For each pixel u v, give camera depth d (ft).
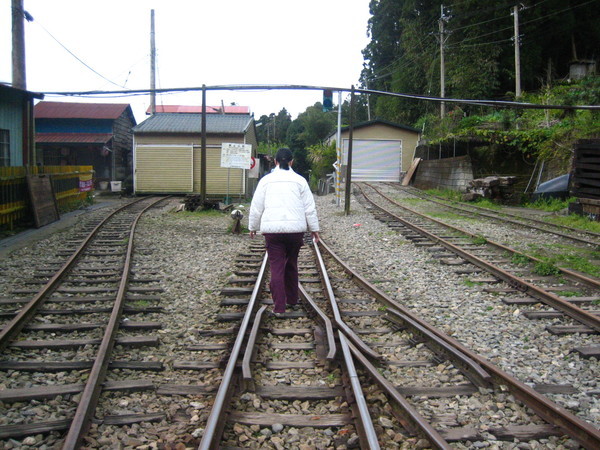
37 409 11.51
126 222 45.78
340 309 19.57
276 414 11.22
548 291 22.59
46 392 12.17
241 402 11.90
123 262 28.25
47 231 38.86
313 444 10.23
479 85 108.17
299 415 11.22
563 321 18.60
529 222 44.88
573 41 117.80
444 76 111.86
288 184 17.88
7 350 15.12
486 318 18.92
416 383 13.19
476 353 15.39
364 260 29.91
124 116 106.73
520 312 19.56
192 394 12.34
